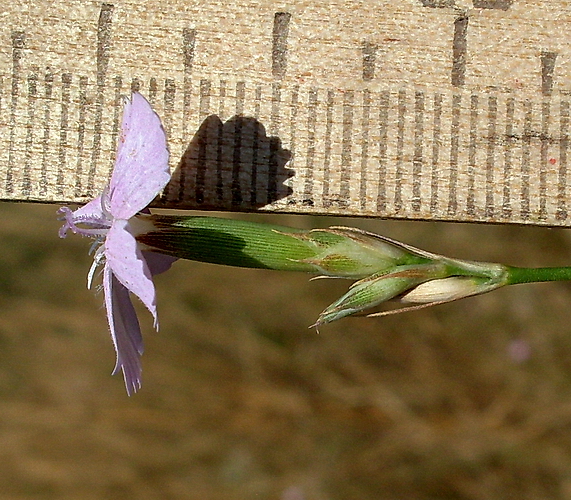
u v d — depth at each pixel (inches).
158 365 5.1
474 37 2.6
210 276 5.1
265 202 2.6
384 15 2.6
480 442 4.7
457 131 2.6
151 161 2.2
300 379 5.0
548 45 2.6
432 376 4.9
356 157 2.6
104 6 2.6
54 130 2.6
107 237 2.3
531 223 2.6
